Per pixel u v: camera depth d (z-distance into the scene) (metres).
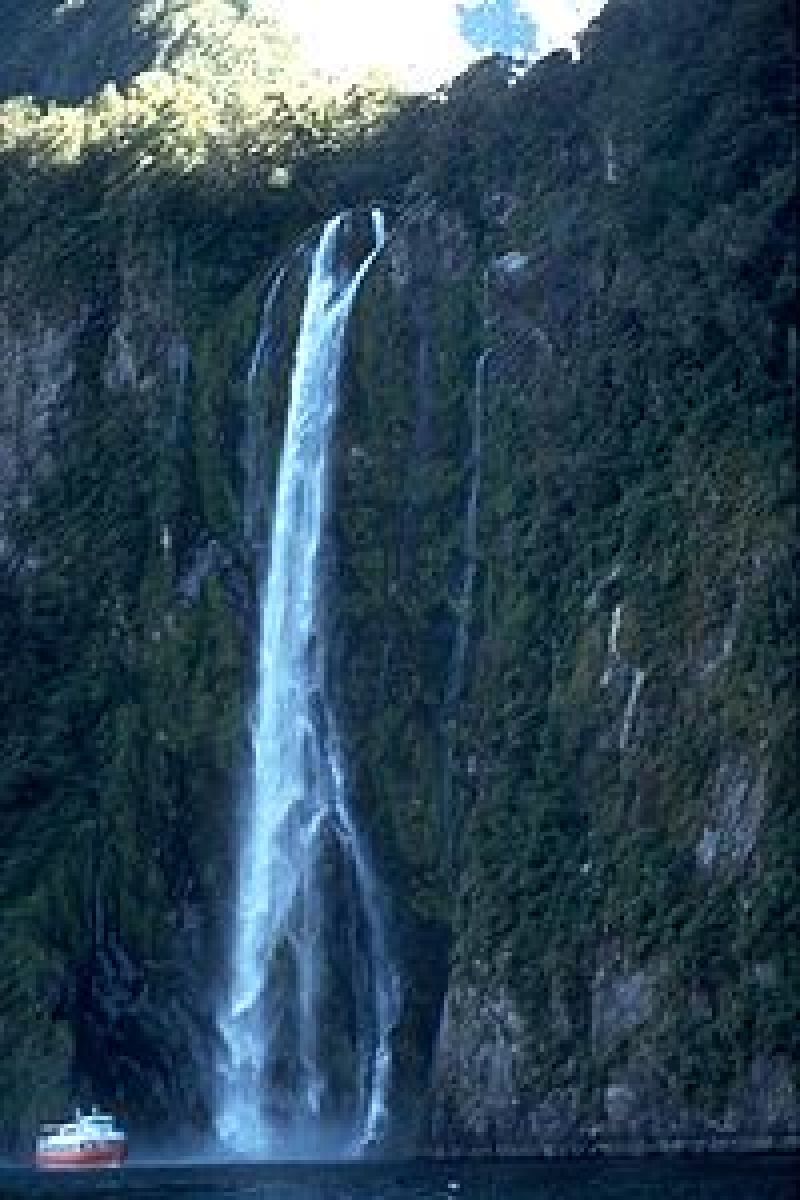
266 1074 131.50
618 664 113.94
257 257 160.50
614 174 130.50
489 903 115.12
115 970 138.00
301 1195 91.25
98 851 140.88
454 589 132.25
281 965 132.75
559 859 113.00
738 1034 97.31
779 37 123.81
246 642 143.38
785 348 113.94
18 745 150.88
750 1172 85.75
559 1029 107.00
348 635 137.00
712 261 117.38
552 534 123.94
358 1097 126.94
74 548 157.12
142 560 153.00
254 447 148.25
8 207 175.88
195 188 164.25
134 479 156.88
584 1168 94.50
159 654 147.25
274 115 169.00
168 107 177.88
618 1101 101.75
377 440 139.38
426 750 130.25
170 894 139.38
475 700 126.25
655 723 109.94
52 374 165.38
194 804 140.88
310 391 144.75
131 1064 134.75
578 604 119.56
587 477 122.94
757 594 106.31
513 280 135.12
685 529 113.75
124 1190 102.75
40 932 137.38
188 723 142.88
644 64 132.75
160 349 159.25
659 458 119.25
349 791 133.50
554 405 127.62
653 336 122.19
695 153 123.75
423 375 138.88
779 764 101.25
